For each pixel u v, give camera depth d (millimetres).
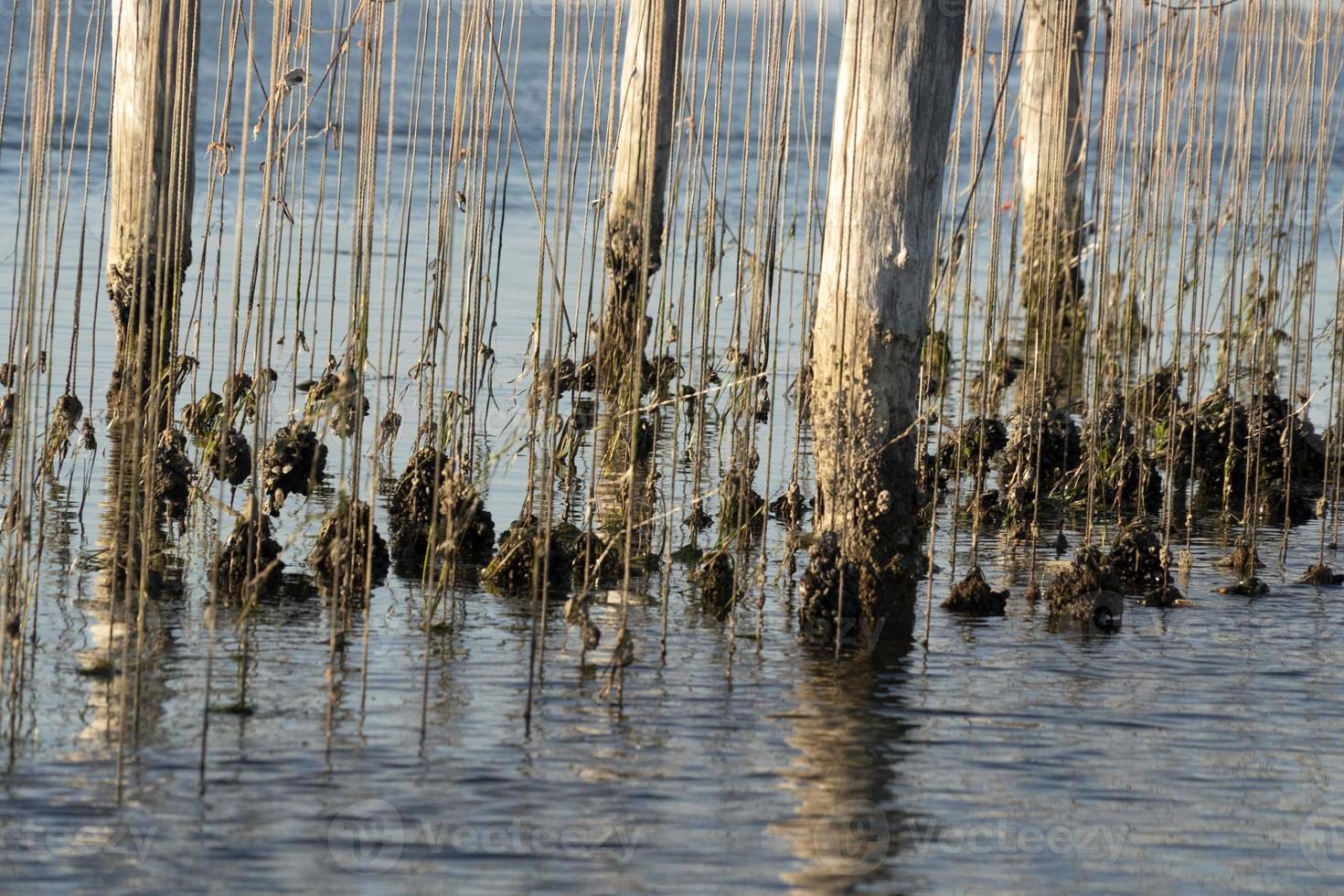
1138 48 30297
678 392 25656
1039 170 37031
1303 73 30953
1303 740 18172
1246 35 30375
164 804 15062
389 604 22281
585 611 19984
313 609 21828
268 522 23438
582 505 28328
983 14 28094
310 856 14164
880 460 22875
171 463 25125
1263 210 31906
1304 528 30125
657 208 34938
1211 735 18234
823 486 23359
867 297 22328
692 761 16812
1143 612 23656
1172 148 31625
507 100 25422
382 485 28797
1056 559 26656
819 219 33812
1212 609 23875
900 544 23391
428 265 27766
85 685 18062
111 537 24125
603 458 30188
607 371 34969
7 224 50906
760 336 27750
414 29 113750
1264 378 33219
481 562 25094
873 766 16891
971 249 25672
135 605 21141
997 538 28188
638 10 34562
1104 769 17078
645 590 23828
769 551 26328
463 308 24375
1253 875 14617
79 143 72875
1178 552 27766
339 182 28688
